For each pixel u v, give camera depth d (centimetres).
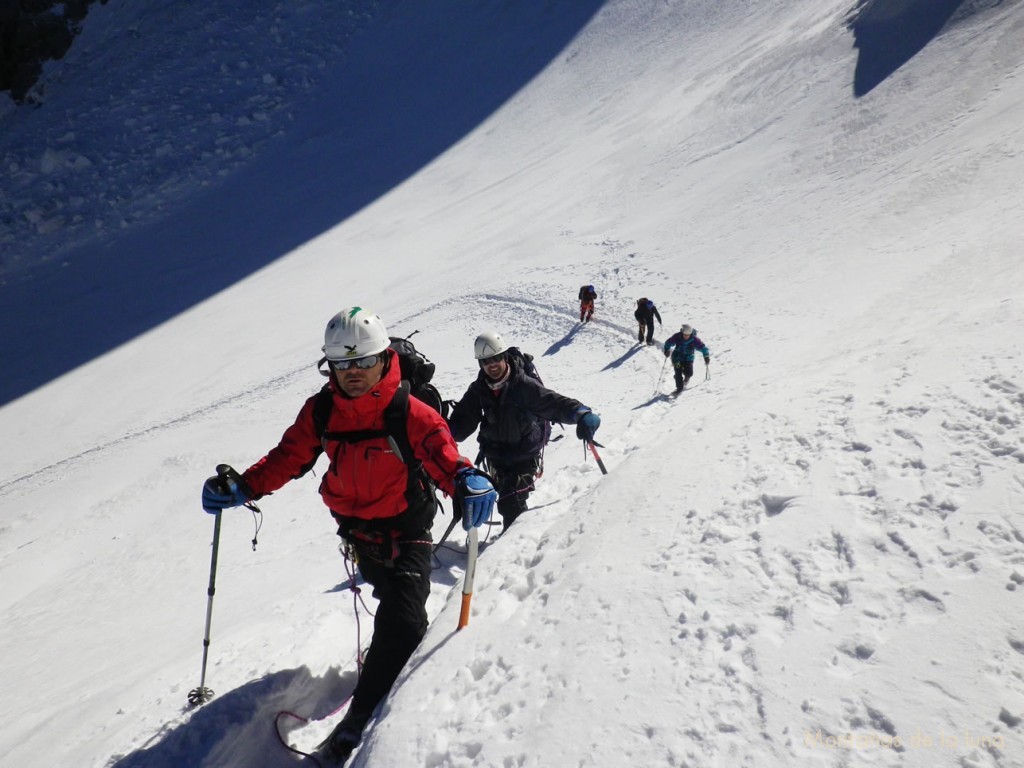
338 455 338
